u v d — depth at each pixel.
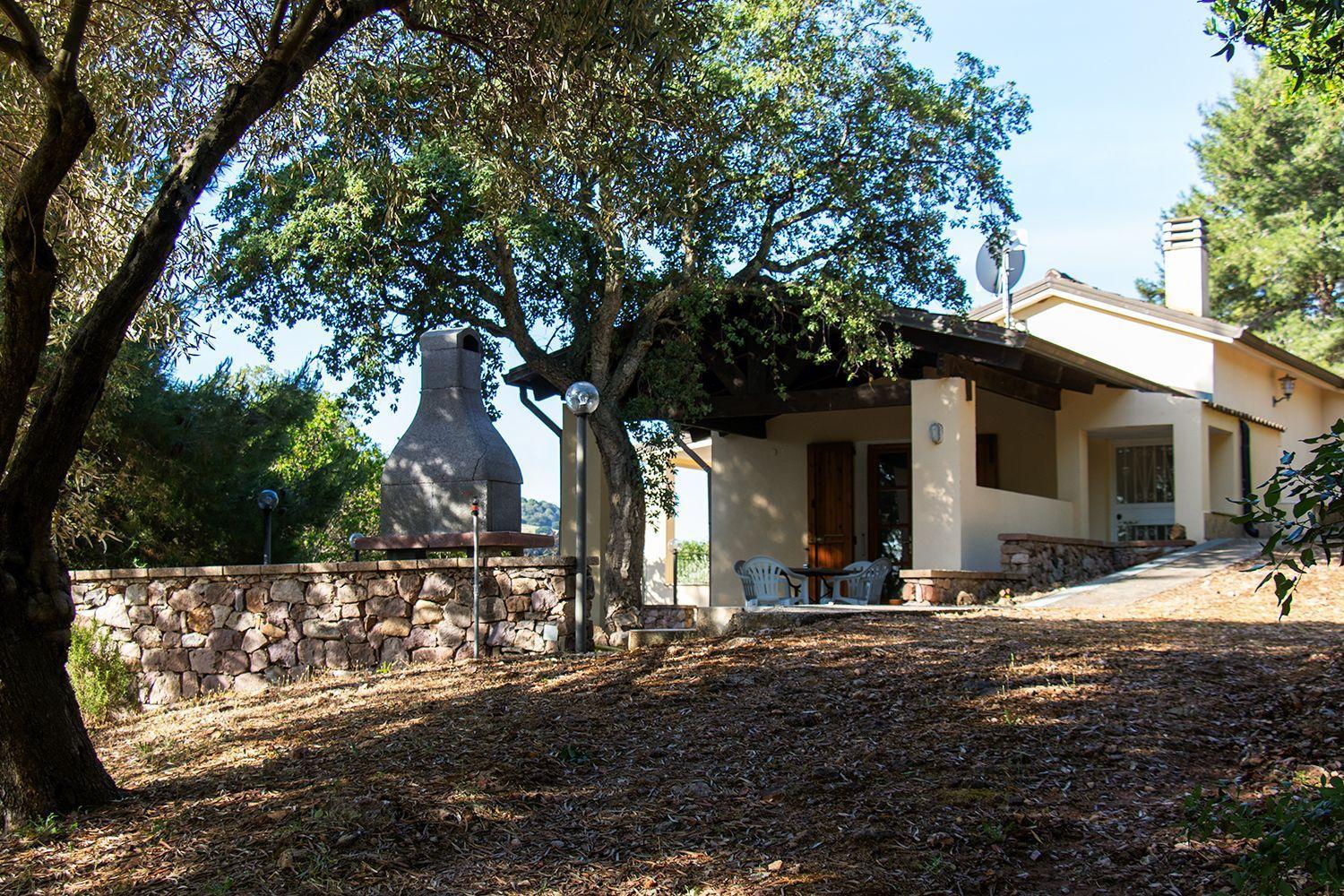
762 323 13.62
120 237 7.73
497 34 7.42
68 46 5.19
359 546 9.41
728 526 17.22
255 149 8.31
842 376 15.41
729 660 7.21
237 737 6.54
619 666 7.34
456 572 8.54
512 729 5.93
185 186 5.32
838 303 11.47
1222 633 7.50
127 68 7.82
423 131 8.48
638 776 5.20
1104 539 16.75
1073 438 15.25
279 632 9.02
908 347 11.68
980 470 16.06
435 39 7.96
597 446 13.37
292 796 5.15
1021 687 6.04
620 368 12.25
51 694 5.31
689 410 12.56
